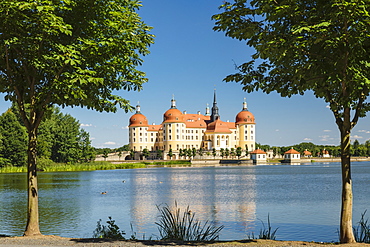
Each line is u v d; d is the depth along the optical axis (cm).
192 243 1577
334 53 1364
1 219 3094
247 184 7219
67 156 13750
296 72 1465
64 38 1709
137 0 1906
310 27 1293
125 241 1620
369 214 3344
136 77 1927
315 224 2898
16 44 1579
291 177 9438
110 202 4359
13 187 6025
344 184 1593
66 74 1586
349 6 1202
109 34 1738
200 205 4078
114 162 18100
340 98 1492
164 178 9275
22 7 1411
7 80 1856
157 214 3416
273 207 3878
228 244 1534
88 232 2611
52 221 3055
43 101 1795
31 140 1870
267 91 1767
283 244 1527
